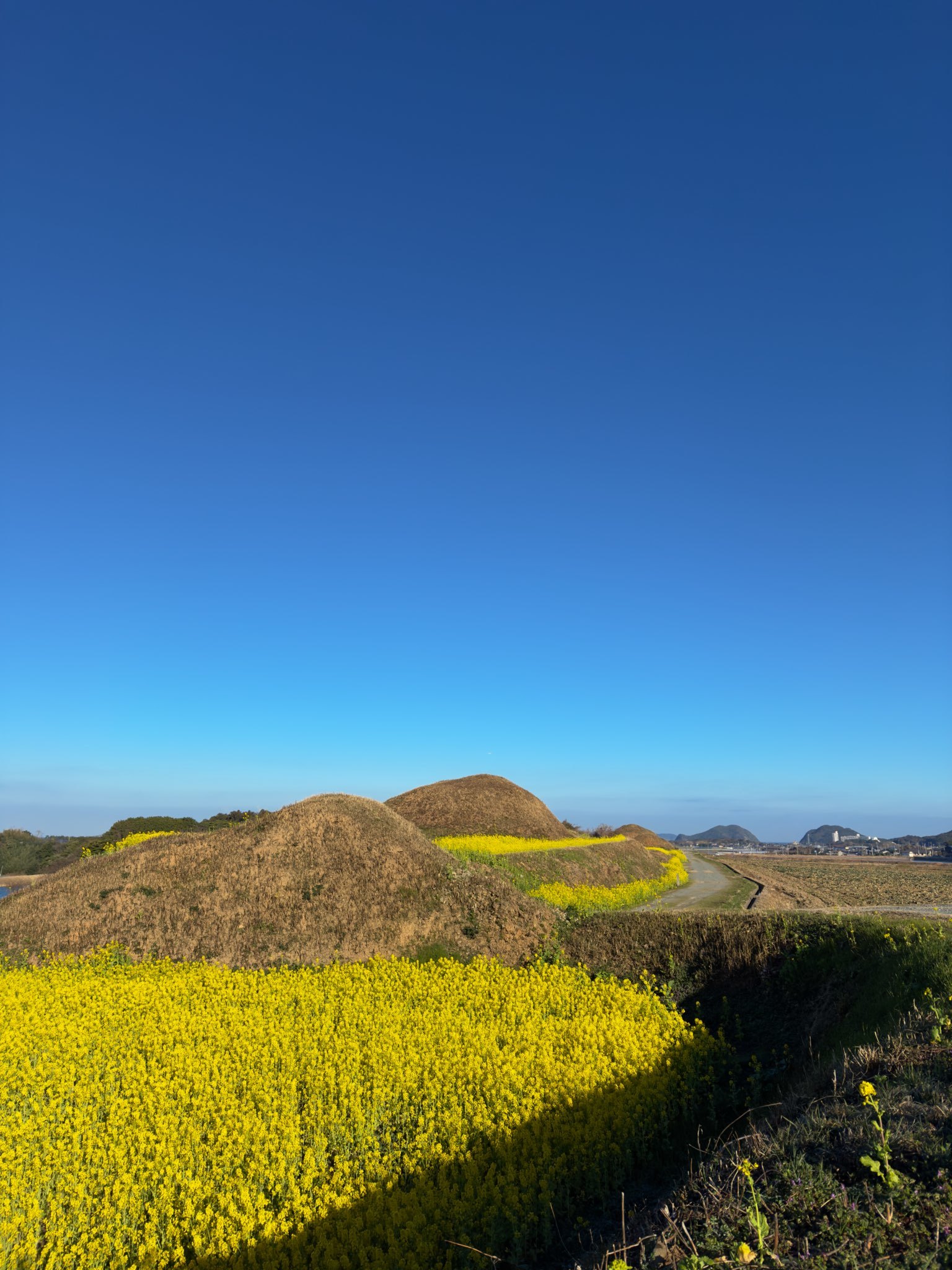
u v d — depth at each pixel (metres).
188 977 17.56
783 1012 14.38
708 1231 5.02
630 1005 14.43
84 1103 10.06
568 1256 7.30
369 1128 8.92
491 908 22.52
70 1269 6.69
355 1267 6.74
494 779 65.56
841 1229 4.71
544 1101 9.59
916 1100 6.38
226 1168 8.05
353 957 20.53
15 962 20.44
